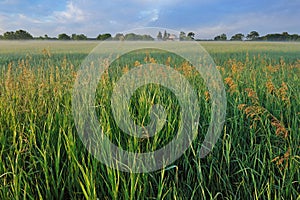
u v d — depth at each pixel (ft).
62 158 7.20
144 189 5.72
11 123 8.40
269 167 6.50
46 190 5.71
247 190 6.14
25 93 11.10
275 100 10.61
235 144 8.11
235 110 9.67
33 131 7.50
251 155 7.12
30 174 6.38
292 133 8.36
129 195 5.78
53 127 8.09
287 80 14.82
